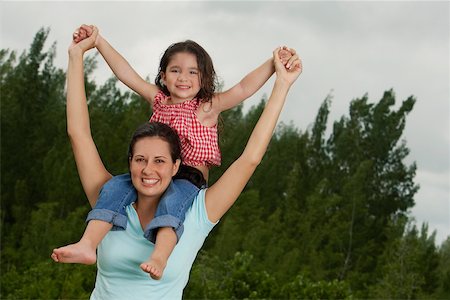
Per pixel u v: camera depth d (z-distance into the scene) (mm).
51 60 51844
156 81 5957
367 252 46062
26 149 48438
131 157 5172
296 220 46594
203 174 5664
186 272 5312
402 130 52375
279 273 36906
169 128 5207
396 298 33406
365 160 52000
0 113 49000
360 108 52938
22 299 23516
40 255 36906
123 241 5191
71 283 22641
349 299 24031
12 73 52438
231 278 23719
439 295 38562
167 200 5125
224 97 5730
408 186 52156
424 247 46562
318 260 41812
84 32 5691
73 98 5512
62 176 43500
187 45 5730
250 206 45812
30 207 45562
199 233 5242
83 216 41094
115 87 52781
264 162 52219
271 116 5285
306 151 53531
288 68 5449
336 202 46312
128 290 5242
